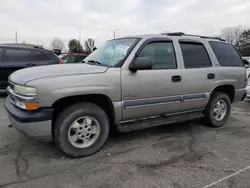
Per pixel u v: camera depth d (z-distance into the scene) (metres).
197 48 4.22
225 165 3.01
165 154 3.31
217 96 4.51
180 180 2.63
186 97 3.95
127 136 3.99
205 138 4.00
